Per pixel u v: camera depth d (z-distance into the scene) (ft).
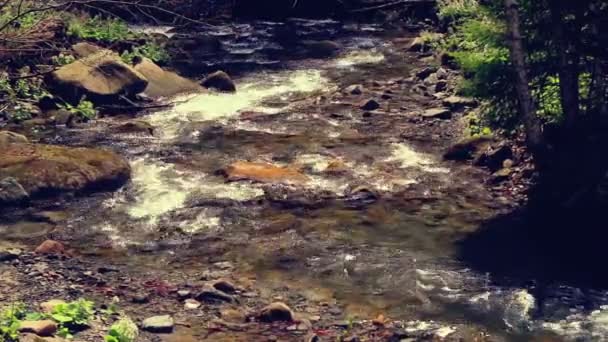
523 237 39.65
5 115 58.39
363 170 49.19
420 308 33.14
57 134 56.18
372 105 62.23
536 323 31.78
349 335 30.86
